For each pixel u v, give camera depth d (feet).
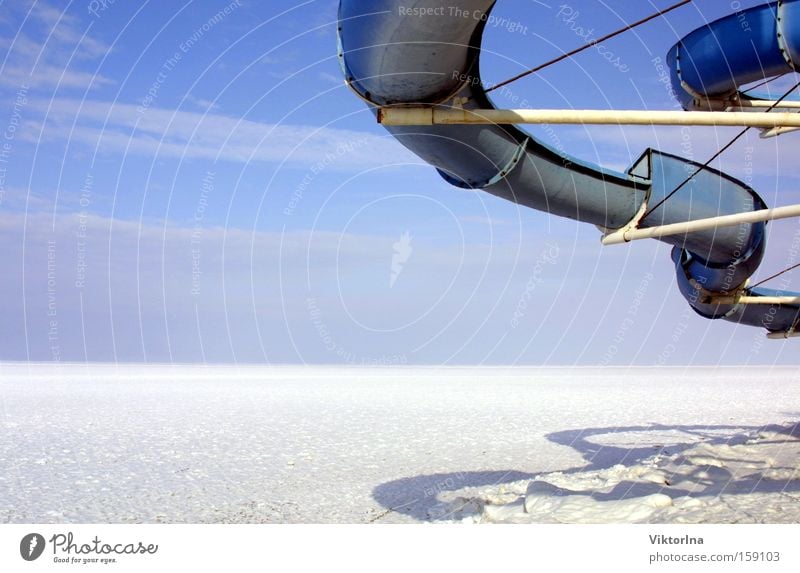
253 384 120.67
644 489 28.45
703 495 26.81
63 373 168.55
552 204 31.42
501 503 30.45
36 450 46.47
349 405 76.84
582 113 22.39
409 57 21.42
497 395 92.38
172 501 32.71
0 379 132.05
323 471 39.29
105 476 38.40
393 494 33.60
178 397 87.81
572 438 51.26
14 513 30.66
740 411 70.95
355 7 21.13
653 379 146.61
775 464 32.53
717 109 31.50
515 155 27.96
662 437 51.57
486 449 46.39
